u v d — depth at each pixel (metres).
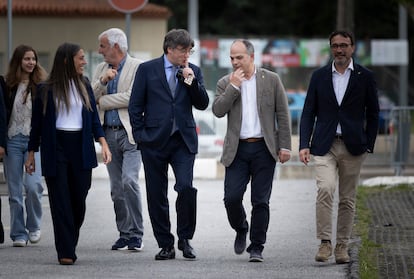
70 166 17.70
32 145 17.83
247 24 91.94
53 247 20.08
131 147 19.27
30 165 17.92
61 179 17.59
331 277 16.31
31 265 17.69
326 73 17.48
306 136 17.58
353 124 17.41
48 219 24.27
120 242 19.75
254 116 17.80
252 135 17.78
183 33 17.89
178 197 18.03
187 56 17.94
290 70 71.19
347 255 17.64
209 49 67.12
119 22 64.81
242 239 18.39
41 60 64.44
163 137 17.89
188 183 17.91
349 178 17.64
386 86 73.69
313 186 31.45
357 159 17.56
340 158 17.56
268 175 17.88
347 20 44.75
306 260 18.17
